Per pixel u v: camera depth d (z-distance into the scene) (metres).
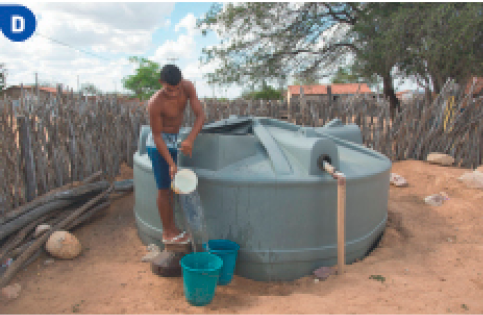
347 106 8.13
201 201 3.40
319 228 3.33
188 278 2.65
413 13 11.76
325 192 3.29
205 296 2.69
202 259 2.92
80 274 3.40
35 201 4.09
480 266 3.30
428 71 12.56
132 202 5.81
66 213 4.50
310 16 15.26
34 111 4.39
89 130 5.95
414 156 7.59
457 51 11.14
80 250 3.88
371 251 3.96
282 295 3.05
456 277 3.07
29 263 3.56
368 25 13.04
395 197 5.65
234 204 3.27
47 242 3.72
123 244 4.23
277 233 3.25
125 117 7.40
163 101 2.87
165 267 3.25
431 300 2.64
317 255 3.33
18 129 4.05
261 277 3.33
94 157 6.01
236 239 3.31
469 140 6.98
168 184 3.18
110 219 5.09
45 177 4.58
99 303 2.82
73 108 5.43
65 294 3.00
